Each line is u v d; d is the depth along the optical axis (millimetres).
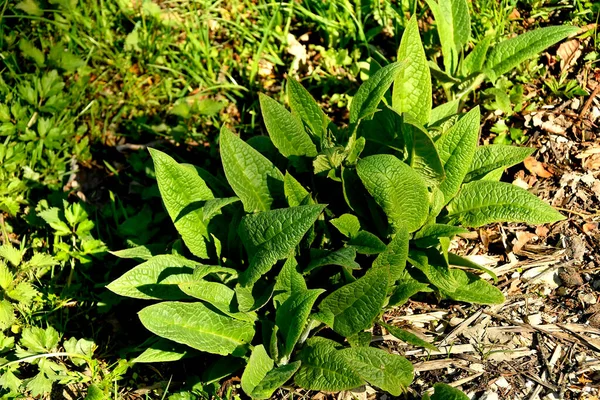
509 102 1680
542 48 1651
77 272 1656
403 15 1851
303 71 1848
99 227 1702
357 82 1837
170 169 1482
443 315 1570
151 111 1817
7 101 1770
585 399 1483
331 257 1433
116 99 1821
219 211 1542
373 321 1473
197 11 1903
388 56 1856
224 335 1466
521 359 1523
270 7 1909
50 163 1746
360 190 1543
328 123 1580
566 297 1572
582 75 1761
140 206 1736
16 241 1700
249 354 1483
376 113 1556
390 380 1439
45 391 1536
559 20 1836
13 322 1580
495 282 1577
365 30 1883
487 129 1742
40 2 1876
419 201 1476
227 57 1865
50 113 1787
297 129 1535
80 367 1572
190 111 1767
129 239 1652
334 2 1860
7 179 1718
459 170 1511
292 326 1421
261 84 1841
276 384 1396
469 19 1706
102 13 1869
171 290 1479
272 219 1435
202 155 1777
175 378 1555
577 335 1534
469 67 1705
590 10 1807
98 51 1851
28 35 1864
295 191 1487
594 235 1617
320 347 1457
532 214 1492
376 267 1432
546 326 1548
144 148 1779
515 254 1620
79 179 1757
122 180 1763
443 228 1490
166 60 1865
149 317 1418
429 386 1506
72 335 1607
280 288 1459
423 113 1542
